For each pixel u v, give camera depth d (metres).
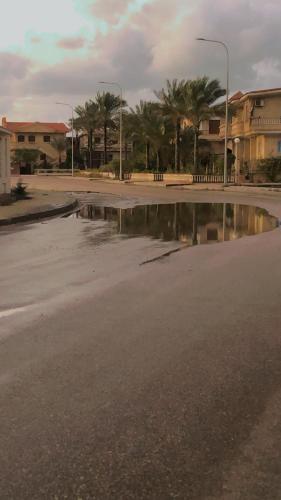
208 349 5.42
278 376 4.73
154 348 5.45
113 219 19.02
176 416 3.96
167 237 14.29
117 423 3.85
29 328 6.15
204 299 7.46
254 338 5.76
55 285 8.46
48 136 106.06
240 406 4.14
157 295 7.72
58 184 50.19
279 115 48.97
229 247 12.48
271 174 46.88
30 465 3.30
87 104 76.75
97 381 4.61
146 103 58.84
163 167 62.19
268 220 18.38
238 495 3.02
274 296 7.62
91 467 3.28
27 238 14.08
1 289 8.20
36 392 4.38
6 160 27.08
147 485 3.10
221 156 55.31
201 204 25.75
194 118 50.81
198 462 3.34
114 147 100.38
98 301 7.40
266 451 3.47
